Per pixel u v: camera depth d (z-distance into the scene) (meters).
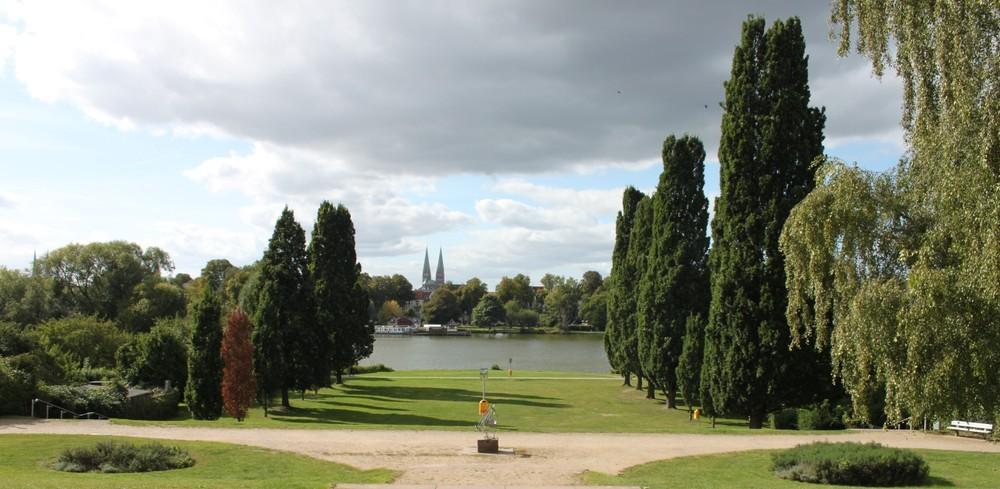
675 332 39.34
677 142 40.28
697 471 17.72
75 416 29.67
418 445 21.05
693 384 35.09
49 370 33.91
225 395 31.81
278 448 20.22
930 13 13.43
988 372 14.04
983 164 12.30
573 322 156.88
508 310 159.12
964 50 12.56
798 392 28.28
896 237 16.69
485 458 19.09
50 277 70.75
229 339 32.16
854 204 16.91
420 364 83.25
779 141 29.14
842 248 17.19
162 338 40.94
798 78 29.73
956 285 14.01
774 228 28.44
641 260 47.16
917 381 14.87
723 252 29.84
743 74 30.06
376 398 44.19
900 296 15.48
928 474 17.44
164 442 20.70
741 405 28.58
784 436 23.95
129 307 68.81
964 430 25.28
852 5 15.29
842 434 25.02
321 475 16.70
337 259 50.69
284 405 39.16
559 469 17.59
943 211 14.21
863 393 17.78
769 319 28.11
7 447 19.58
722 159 30.61
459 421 33.09
